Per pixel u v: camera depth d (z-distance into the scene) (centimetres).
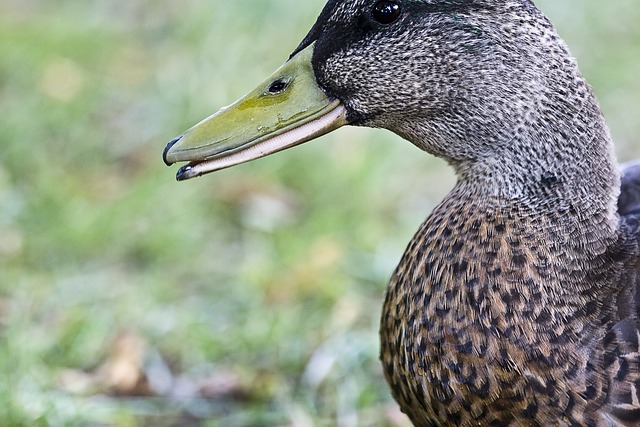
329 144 1012
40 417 676
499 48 499
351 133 1023
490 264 495
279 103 527
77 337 761
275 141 524
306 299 815
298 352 751
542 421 481
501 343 483
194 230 895
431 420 515
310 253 861
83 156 1020
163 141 1041
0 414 672
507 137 505
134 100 1114
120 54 1230
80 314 779
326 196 942
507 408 485
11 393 683
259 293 816
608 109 1077
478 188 514
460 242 504
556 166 501
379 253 857
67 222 894
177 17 1295
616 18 1220
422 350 502
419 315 504
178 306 807
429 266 508
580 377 475
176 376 741
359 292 824
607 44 1184
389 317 530
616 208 527
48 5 1380
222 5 1247
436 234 514
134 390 722
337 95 528
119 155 1029
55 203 923
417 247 521
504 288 489
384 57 514
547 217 500
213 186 958
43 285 827
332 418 700
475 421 494
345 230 897
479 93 506
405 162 997
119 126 1071
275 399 716
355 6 515
